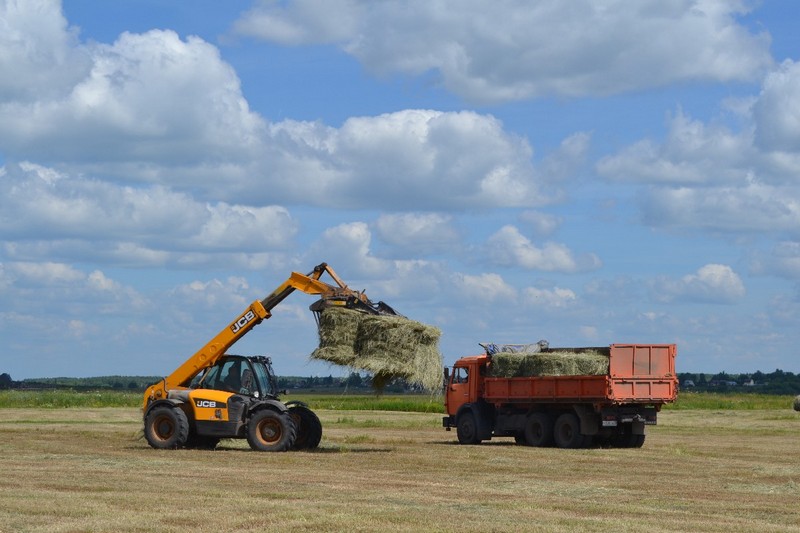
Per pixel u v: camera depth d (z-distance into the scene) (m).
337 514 12.88
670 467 21.50
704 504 15.08
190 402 24.73
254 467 20.09
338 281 24.36
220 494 15.22
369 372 23.22
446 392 30.62
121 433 30.98
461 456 23.47
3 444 26.30
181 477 17.92
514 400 28.97
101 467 19.80
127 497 14.73
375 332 23.41
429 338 23.66
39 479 17.31
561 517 13.20
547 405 28.72
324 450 24.95
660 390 27.95
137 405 57.47
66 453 23.28
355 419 43.22
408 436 32.44
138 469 19.44
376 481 17.64
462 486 17.03
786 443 29.86
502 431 29.41
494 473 19.69
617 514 13.78
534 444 28.61
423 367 23.39
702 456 24.58
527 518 12.99
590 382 27.47
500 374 29.55
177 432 24.38
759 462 23.02
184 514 12.91
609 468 21.11
